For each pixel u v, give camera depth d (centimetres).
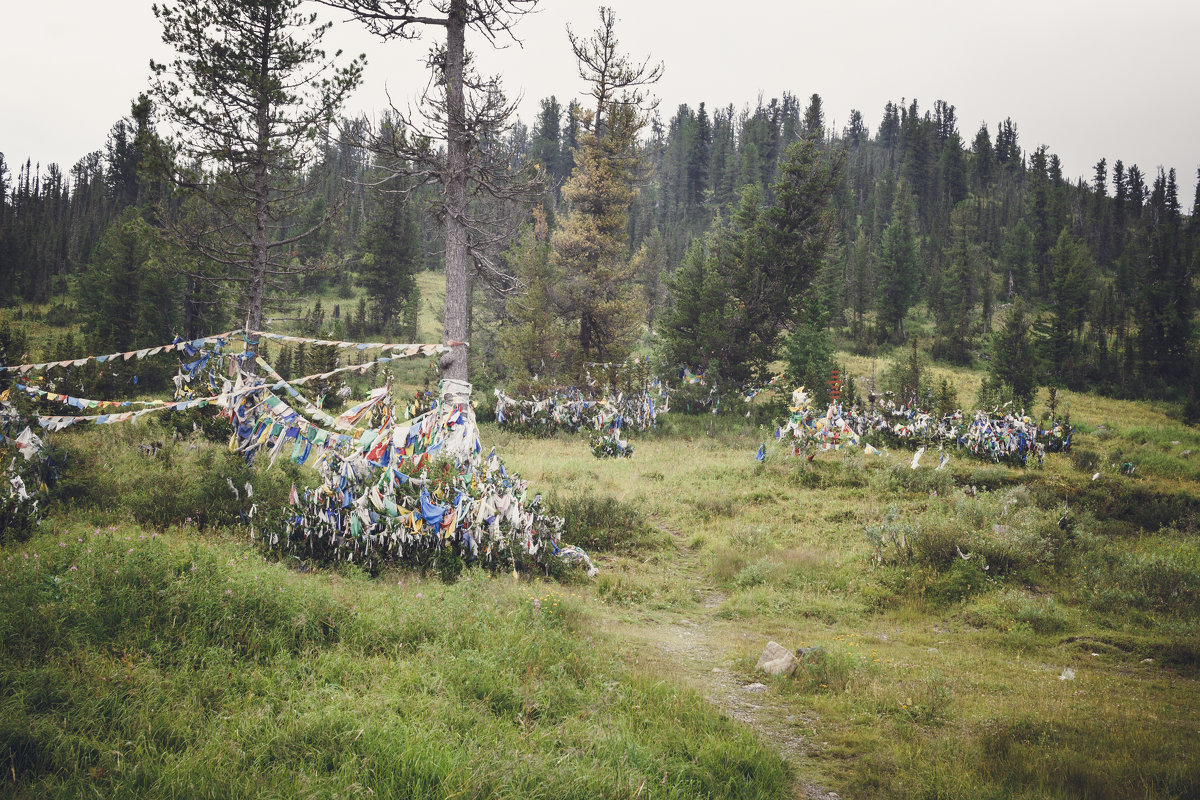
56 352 3438
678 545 1627
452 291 1680
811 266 4300
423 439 1211
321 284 7450
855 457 2405
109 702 455
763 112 16762
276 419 1076
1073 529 1656
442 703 543
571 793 447
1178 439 3931
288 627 633
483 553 1157
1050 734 682
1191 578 1323
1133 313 7594
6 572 595
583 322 4050
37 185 10131
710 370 3944
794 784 570
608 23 3888
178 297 4200
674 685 725
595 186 4038
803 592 1295
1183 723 754
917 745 646
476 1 1662
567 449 2709
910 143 13238
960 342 7056
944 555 1416
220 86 1977
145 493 1138
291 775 411
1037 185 11238
